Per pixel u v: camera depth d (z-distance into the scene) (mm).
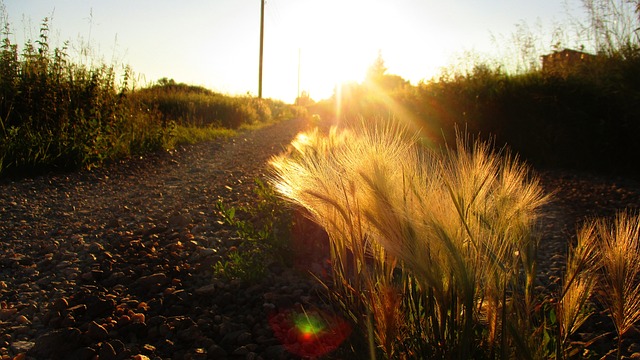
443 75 12359
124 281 3611
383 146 2037
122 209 5961
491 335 1824
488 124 10570
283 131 21594
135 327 2832
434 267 1734
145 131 11625
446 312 1770
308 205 2164
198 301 3279
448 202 1804
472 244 1772
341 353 2266
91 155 8633
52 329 2877
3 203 5980
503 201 1964
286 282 3596
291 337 2707
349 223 1981
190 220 5344
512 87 10383
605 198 6316
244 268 3572
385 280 1960
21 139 8031
